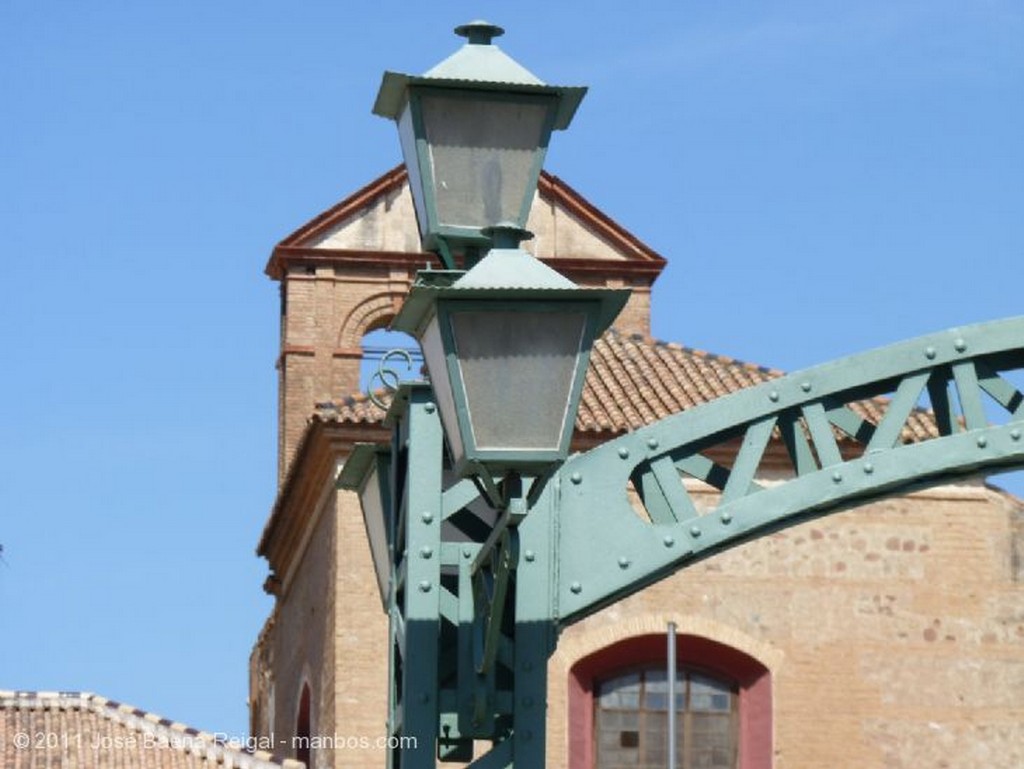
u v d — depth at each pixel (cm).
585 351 1004
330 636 3978
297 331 5041
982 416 1133
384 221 5112
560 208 5091
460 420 997
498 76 1117
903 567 3975
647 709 3906
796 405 1141
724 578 3947
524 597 1108
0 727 4422
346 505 3953
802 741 3916
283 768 4066
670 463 1135
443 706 1110
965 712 3944
